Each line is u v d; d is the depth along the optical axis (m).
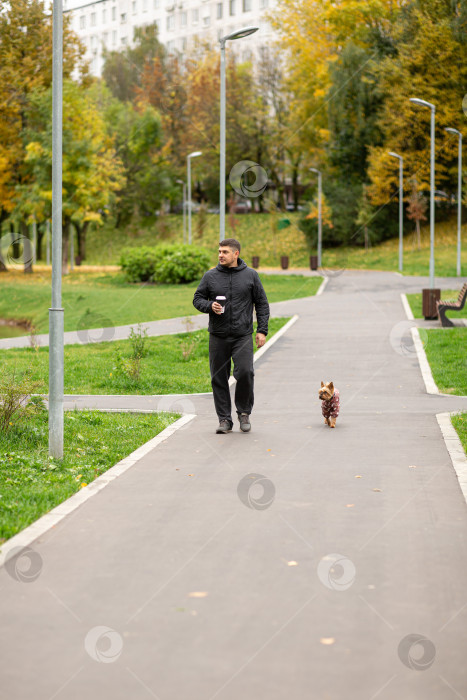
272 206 77.56
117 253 77.88
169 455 9.26
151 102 80.12
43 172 53.81
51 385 9.20
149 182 79.44
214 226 78.00
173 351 20.94
